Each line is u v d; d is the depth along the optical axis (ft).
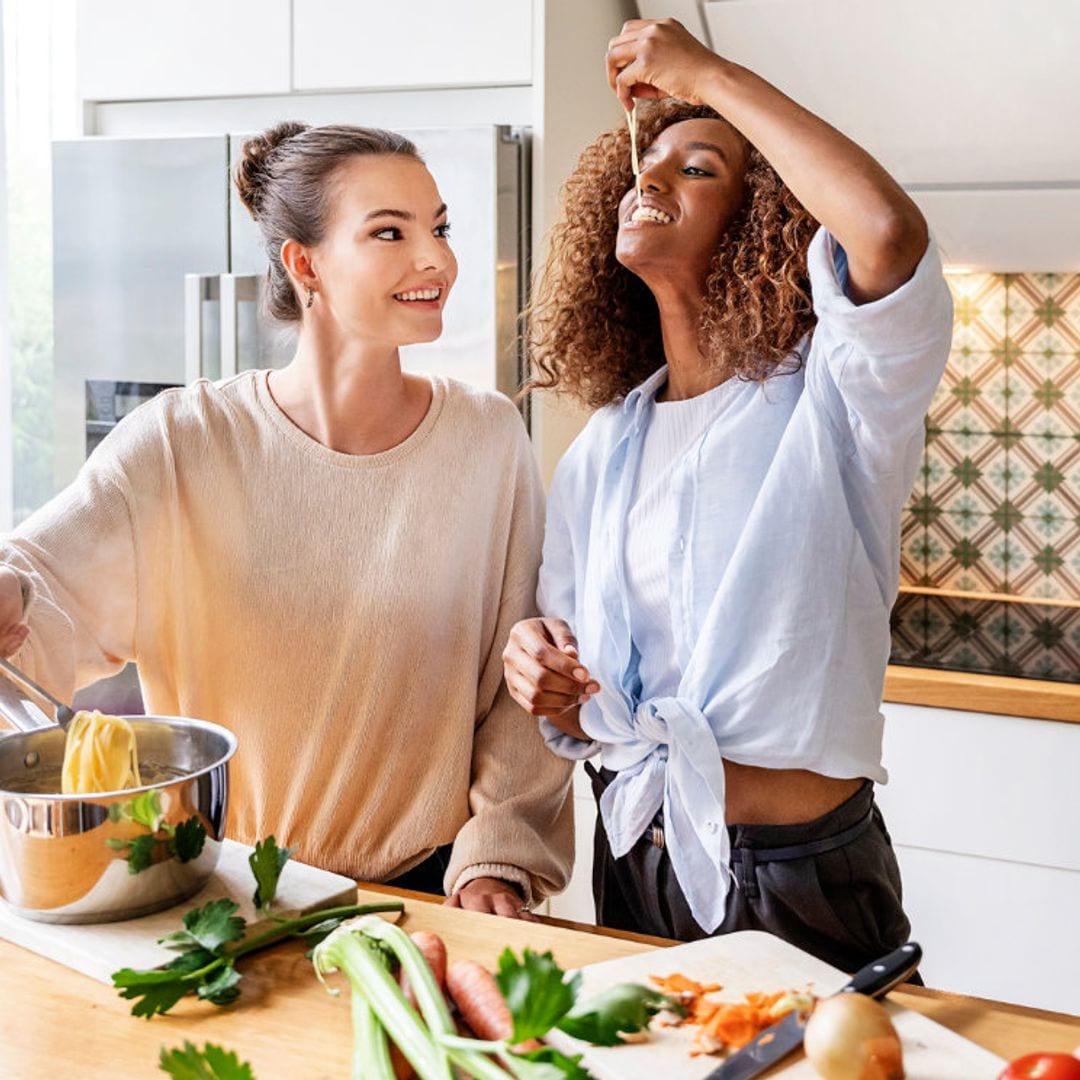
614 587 4.59
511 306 7.52
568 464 4.95
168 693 5.03
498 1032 3.07
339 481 4.81
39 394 9.04
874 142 7.73
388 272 4.54
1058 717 6.87
